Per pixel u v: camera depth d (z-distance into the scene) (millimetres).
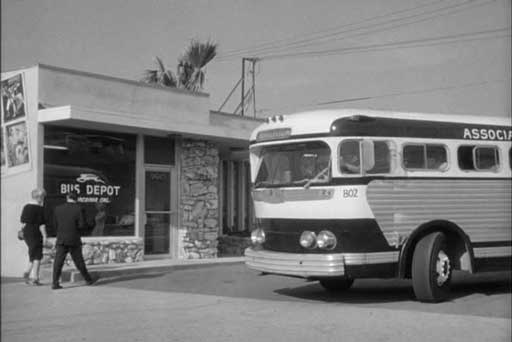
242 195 20234
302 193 9758
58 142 13453
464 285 12273
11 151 12508
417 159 10023
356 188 9445
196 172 16344
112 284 11984
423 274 9781
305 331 7793
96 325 8172
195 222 16250
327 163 9602
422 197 9969
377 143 9672
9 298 10289
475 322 8336
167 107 15031
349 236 9461
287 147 10125
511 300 10266
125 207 14898
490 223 10562
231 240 18250
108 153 14539
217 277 13070
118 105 14141
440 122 10305
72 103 13391
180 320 8492
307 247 9648
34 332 7770
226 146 17719
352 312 9086
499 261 10648
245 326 8102
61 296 10500
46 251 13055
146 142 15414
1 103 12312
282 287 11773
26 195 12641
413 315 8844
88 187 14078
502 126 10867
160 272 13758
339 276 9445
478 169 10570
